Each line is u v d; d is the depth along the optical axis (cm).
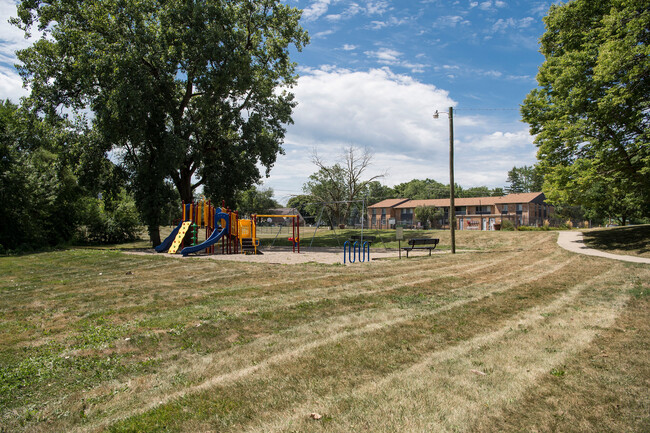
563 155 1930
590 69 1780
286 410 343
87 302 814
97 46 2369
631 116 1645
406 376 415
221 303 790
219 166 3089
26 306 781
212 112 2952
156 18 2661
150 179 2734
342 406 348
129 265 1458
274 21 2945
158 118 2597
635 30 1521
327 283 1041
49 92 2455
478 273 1225
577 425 313
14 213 2516
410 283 1034
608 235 2194
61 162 2720
